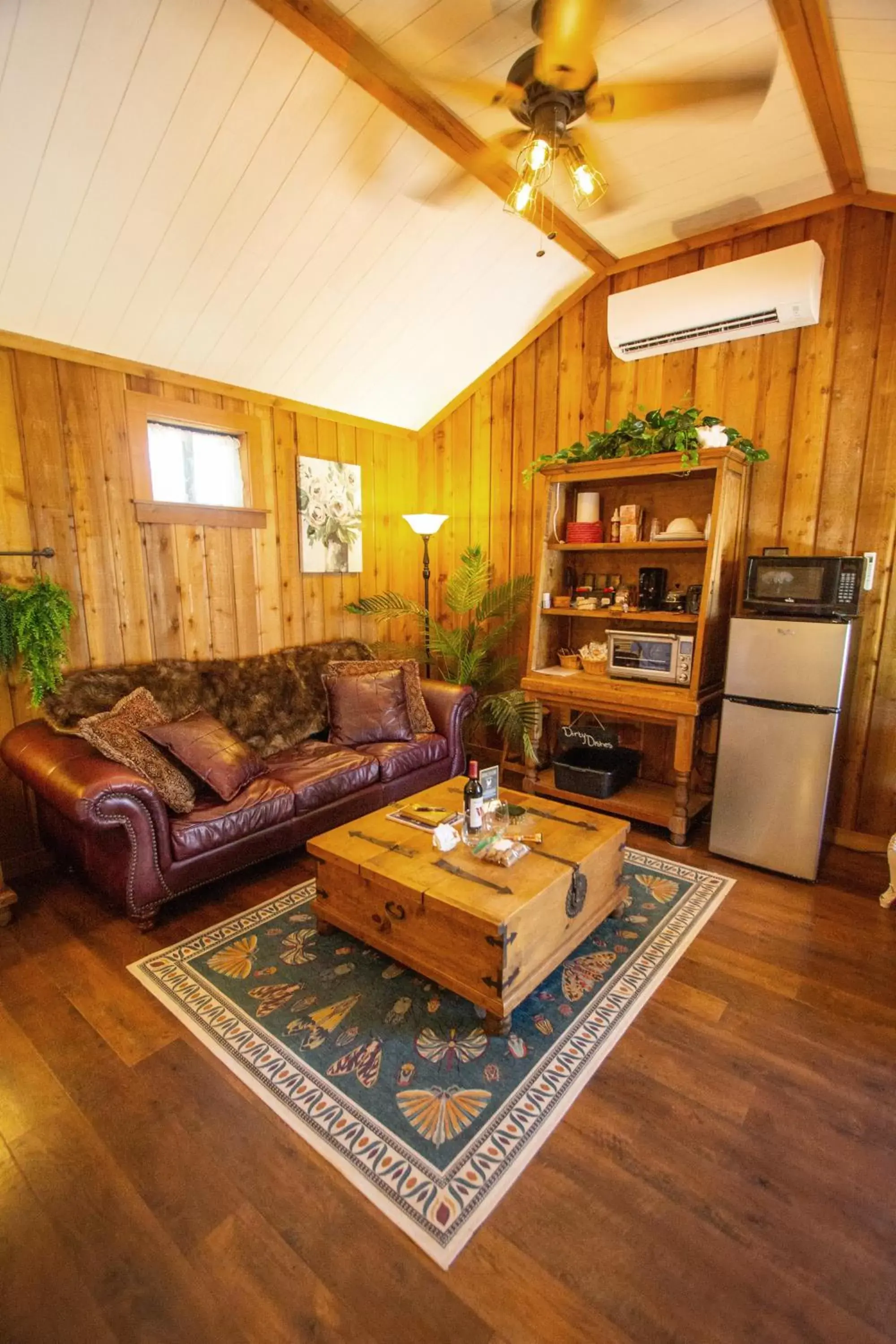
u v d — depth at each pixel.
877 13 1.64
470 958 1.89
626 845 3.20
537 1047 1.86
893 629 2.95
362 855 2.18
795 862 2.84
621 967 2.23
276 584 3.79
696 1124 1.61
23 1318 1.22
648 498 3.61
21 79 1.79
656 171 2.62
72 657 2.95
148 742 2.65
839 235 2.88
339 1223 1.38
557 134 1.97
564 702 3.55
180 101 1.98
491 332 3.79
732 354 3.25
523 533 4.20
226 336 3.08
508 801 2.69
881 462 2.90
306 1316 1.21
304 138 2.22
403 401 4.16
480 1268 1.29
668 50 1.94
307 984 2.15
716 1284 1.26
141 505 3.10
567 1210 1.40
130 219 2.34
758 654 2.83
